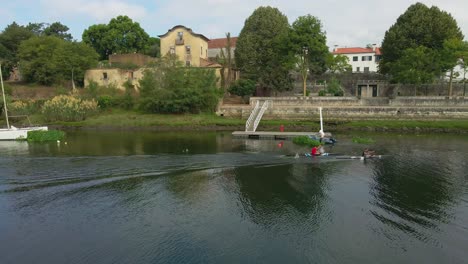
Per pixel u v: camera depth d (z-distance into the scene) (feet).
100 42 270.26
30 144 113.50
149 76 188.55
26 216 52.75
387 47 220.84
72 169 76.64
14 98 193.88
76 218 52.03
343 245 43.73
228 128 162.09
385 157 91.81
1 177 70.54
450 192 62.85
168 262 40.11
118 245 44.11
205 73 188.75
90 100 186.91
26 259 41.09
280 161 85.76
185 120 172.76
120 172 74.74
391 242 44.42
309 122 162.30
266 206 56.49
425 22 205.67
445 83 207.51
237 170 77.30
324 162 85.35
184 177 71.82
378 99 178.50
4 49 241.96
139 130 157.89
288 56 192.65
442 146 109.60
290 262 39.93
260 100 184.34
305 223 50.11
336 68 243.19
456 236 45.88
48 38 226.99
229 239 45.39
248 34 227.61
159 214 53.42
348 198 59.93
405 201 58.49
